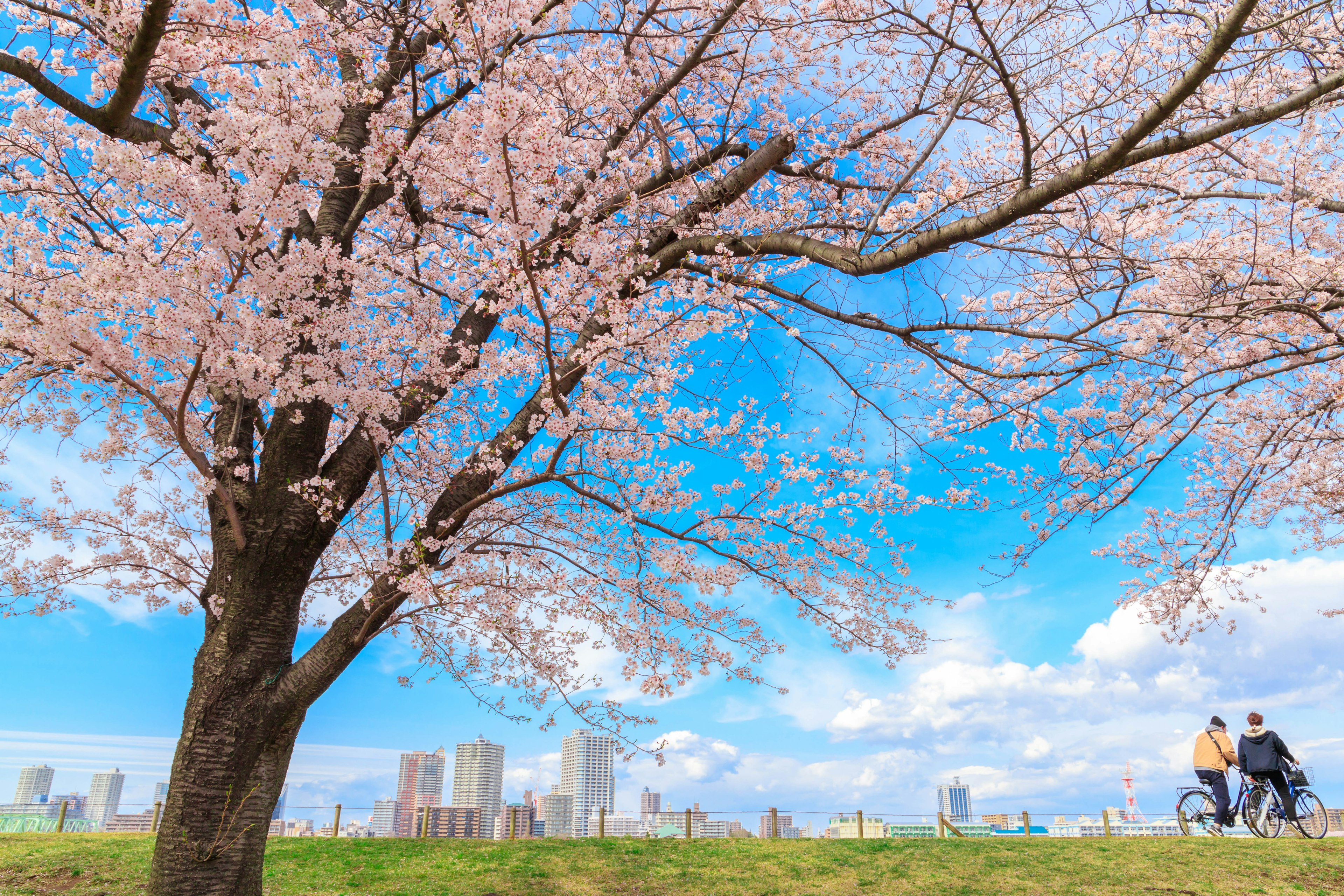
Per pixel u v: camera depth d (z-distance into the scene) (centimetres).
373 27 555
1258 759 1043
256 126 399
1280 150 674
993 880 926
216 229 386
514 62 419
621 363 661
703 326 596
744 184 668
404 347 638
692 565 673
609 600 730
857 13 612
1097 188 670
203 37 442
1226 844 998
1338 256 646
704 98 817
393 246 716
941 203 536
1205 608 930
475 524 738
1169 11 450
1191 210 711
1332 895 793
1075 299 624
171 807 493
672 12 656
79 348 405
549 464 554
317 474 591
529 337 592
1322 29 527
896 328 552
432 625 797
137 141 510
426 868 1016
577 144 543
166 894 472
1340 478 902
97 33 439
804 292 593
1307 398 785
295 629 568
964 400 841
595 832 1484
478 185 411
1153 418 770
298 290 461
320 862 1045
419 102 582
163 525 725
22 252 549
